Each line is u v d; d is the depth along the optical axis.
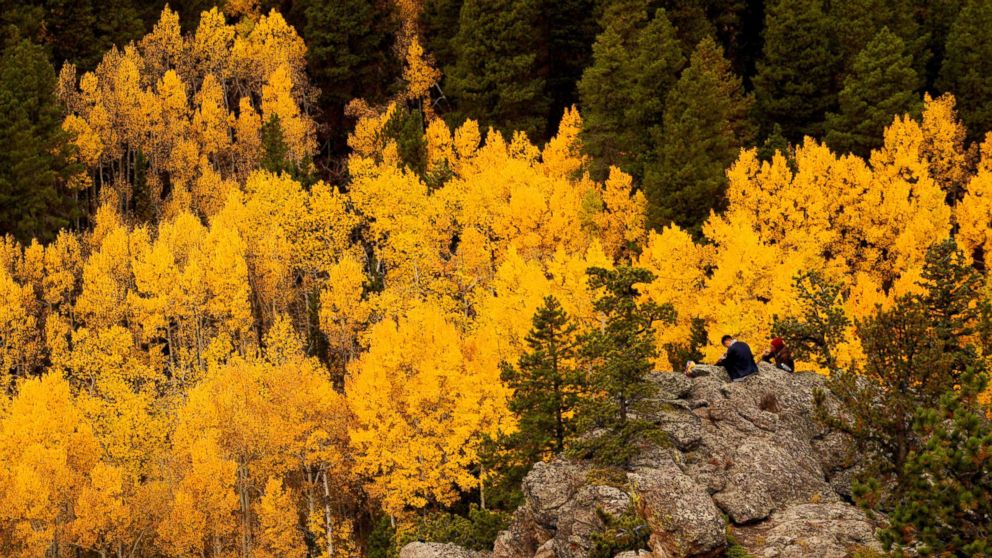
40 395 54.44
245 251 69.62
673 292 54.16
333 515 58.06
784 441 25.72
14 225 73.12
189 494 49.94
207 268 66.38
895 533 17.48
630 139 75.88
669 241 54.78
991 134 68.44
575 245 66.81
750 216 64.00
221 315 67.19
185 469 54.06
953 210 67.12
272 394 55.12
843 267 61.22
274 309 68.06
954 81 75.25
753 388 27.55
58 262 69.12
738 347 28.47
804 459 25.45
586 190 70.94
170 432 58.09
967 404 18.78
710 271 61.41
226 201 76.75
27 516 49.25
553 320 34.09
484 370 47.97
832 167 65.69
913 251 59.41
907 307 23.88
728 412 26.64
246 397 55.00
